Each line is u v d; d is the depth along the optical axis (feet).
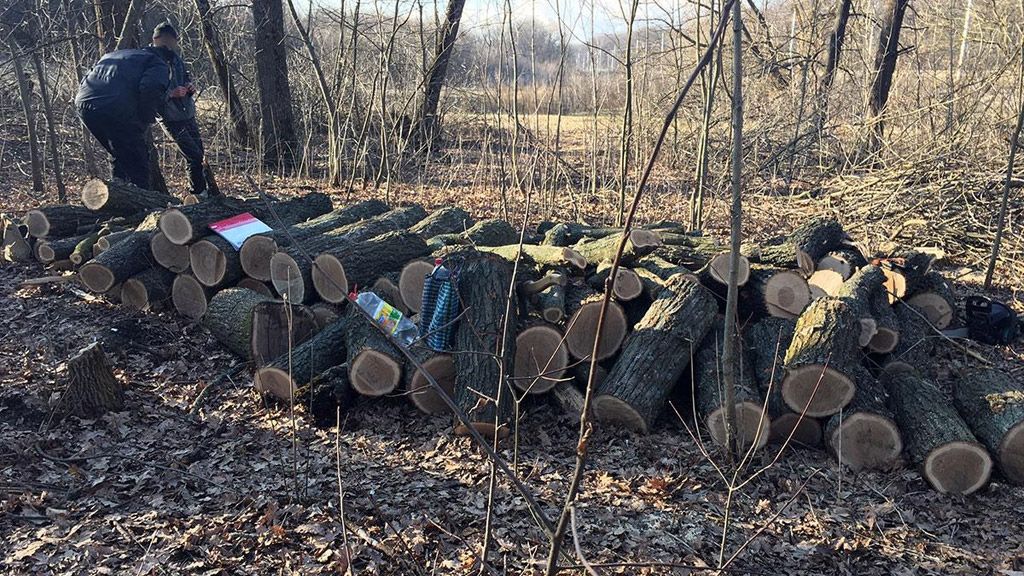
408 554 12.89
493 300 17.92
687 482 15.62
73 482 14.94
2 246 27.22
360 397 18.53
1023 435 15.34
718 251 22.03
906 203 32.71
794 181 41.98
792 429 16.85
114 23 34.88
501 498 14.94
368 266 21.62
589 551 13.47
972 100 37.04
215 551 13.06
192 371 20.07
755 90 42.78
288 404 18.28
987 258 29.86
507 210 35.27
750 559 13.56
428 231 26.03
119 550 12.97
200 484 15.10
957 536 14.34
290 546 13.26
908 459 16.17
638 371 17.48
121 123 29.40
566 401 18.20
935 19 43.62
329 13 43.88
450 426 17.57
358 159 44.24
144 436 16.83
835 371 16.16
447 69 47.21
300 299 21.58
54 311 22.59
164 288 23.18
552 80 38.88
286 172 46.62
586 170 42.96
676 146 43.70
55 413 16.96
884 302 20.81
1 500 14.07
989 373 17.92
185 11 48.52
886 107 41.50
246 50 52.75
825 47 47.55
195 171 33.17
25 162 42.22
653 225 26.86
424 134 46.39
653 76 42.45
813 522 14.58
